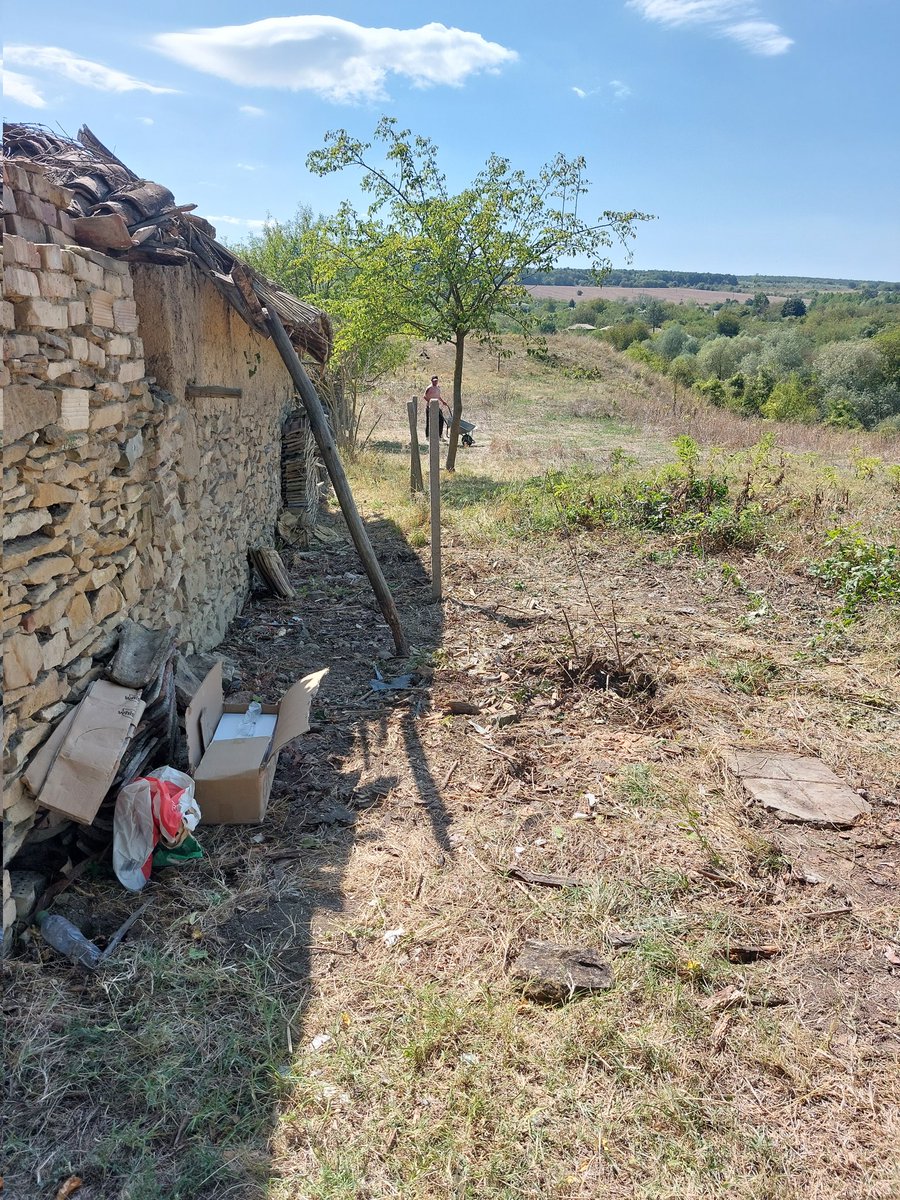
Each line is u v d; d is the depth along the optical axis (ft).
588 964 10.30
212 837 12.85
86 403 11.82
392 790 14.48
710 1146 8.01
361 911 11.35
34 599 10.53
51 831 11.24
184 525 17.58
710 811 13.88
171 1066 8.70
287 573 28.25
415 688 18.86
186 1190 7.50
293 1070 8.76
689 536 30.81
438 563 25.14
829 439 68.90
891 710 17.67
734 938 10.95
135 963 10.04
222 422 21.03
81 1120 8.14
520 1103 8.45
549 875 12.17
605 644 20.70
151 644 13.82
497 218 44.78
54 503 11.18
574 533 32.45
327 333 32.12
